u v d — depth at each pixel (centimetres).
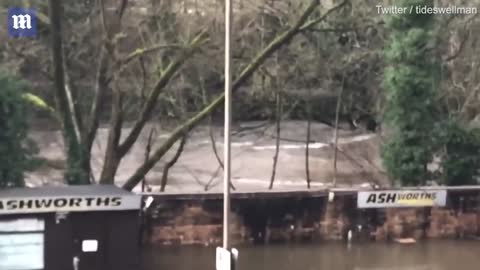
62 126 2545
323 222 2462
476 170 2855
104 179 2686
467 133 2838
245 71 2727
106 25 2561
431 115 2817
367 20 2881
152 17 2731
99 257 1966
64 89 2525
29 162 2317
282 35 2684
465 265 2380
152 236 2288
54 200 1922
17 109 2245
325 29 2773
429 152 2792
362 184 3456
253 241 2395
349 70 3075
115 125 2684
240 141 4091
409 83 2758
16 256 1916
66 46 2703
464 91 3084
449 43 3112
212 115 3098
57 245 1938
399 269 2344
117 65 2616
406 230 2542
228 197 1420
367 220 2502
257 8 2803
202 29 2678
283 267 2312
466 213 2591
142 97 2750
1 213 1889
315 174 3781
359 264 2369
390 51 2794
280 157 4028
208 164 3803
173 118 3038
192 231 2325
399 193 2520
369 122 3462
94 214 1959
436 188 2566
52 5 2447
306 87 3089
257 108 3325
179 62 2616
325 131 4131
